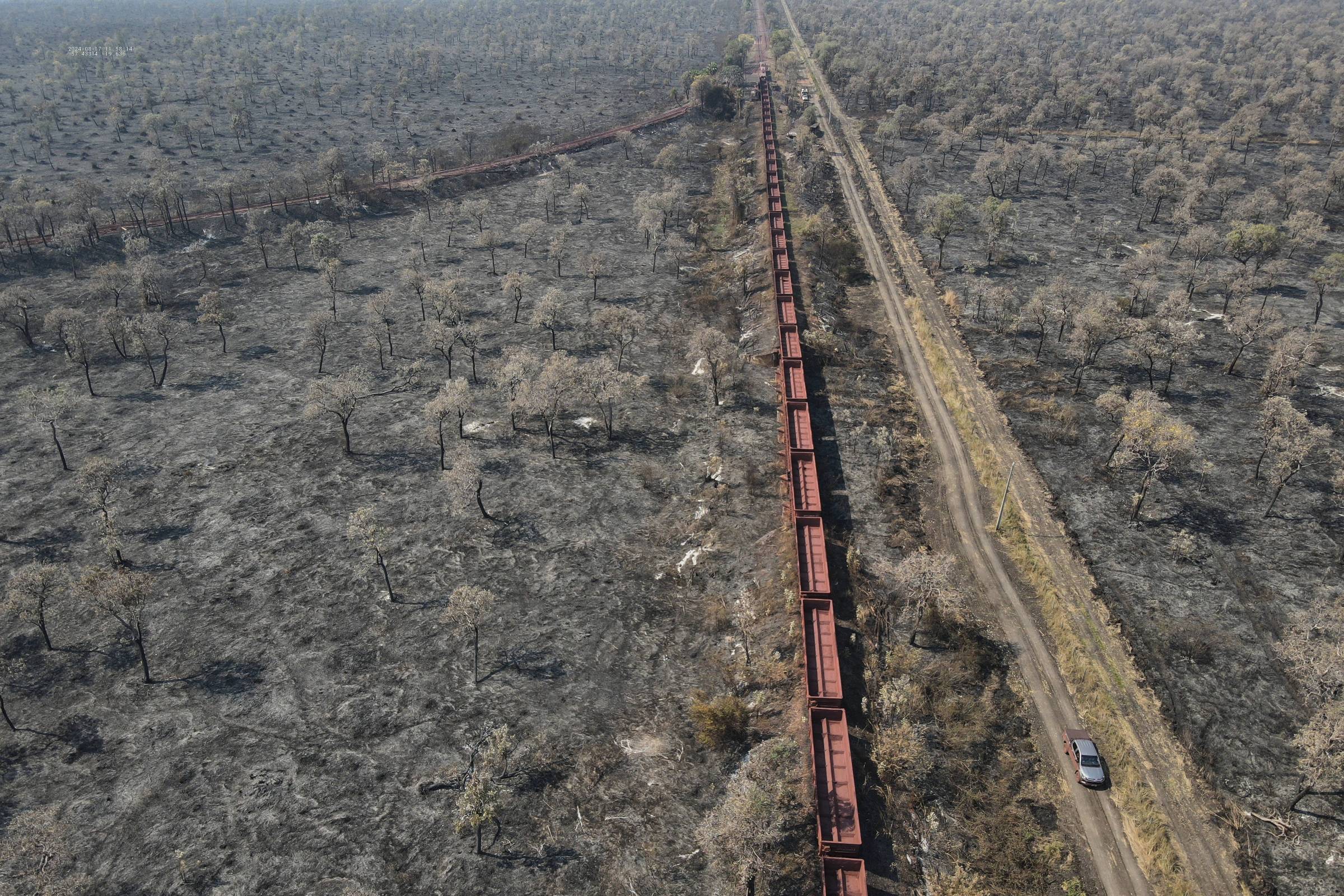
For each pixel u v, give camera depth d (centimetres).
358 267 14700
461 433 9481
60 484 8525
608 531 7950
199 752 5631
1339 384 9744
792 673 6075
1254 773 5350
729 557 7569
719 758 5641
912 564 6294
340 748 5678
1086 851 4891
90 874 4850
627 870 4903
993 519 7850
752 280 13688
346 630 6694
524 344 11656
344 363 11162
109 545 7150
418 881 4822
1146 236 15062
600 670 6400
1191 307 11900
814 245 14712
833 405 9894
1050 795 5231
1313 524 7525
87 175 18788
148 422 9706
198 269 14338
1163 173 15575
